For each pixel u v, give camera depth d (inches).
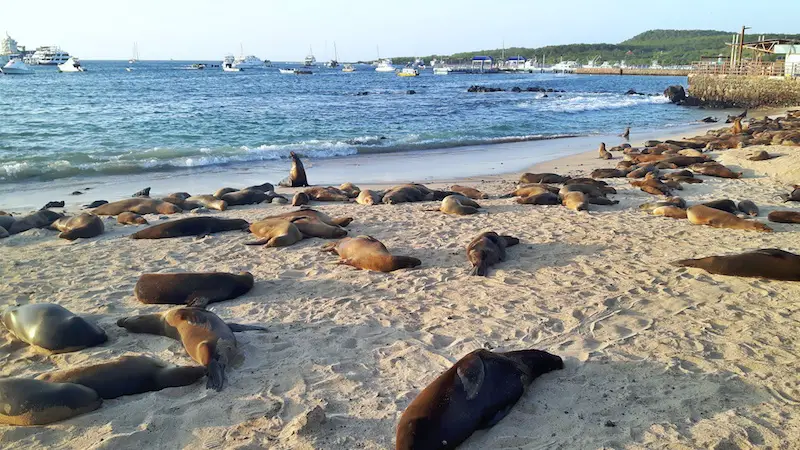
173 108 1428.4
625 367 203.0
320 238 385.7
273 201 516.4
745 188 556.7
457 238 382.0
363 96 2186.3
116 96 1872.5
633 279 297.4
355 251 327.0
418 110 1534.2
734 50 2071.9
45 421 173.2
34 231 407.5
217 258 342.0
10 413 171.9
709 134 1000.9
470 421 159.8
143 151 764.6
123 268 326.3
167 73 4685.0
